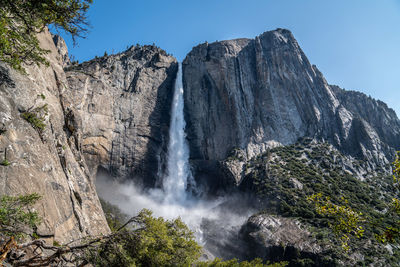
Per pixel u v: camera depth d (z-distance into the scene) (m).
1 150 13.66
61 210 17.03
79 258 11.92
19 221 10.73
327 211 14.05
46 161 17.06
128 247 14.49
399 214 13.23
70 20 11.87
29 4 11.35
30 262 10.41
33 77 19.42
